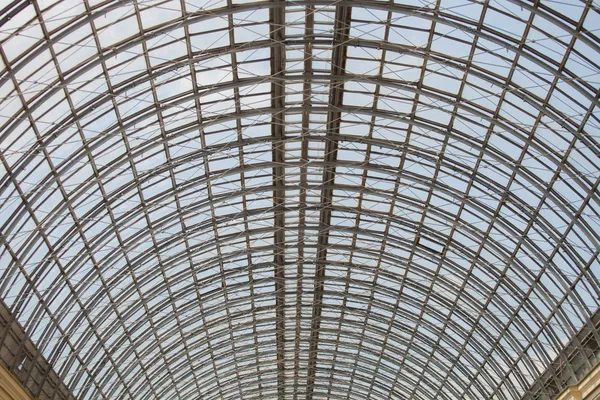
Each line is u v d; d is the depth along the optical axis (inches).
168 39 1194.0
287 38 1221.1
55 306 1514.5
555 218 1421.0
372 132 1424.7
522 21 1133.7
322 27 1208.2
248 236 1748.3
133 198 1485.0
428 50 1236.5
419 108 1353.3
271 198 1617.9
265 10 1179.9
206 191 1560.0
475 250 1667.1
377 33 1219.9
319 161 1488.7
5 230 1236.5
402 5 1154.0
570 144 1277.1
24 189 1242.0
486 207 1525.6
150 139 1364.4
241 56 1255.5
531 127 1300.4
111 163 1368.1
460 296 1797.5
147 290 1771.7
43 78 1128.8
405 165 1494.8
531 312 1641.2
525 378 1793.8
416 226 1675.7
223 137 1423.5
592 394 1429.6
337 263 1866.4
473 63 1242.0
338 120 1398.9
